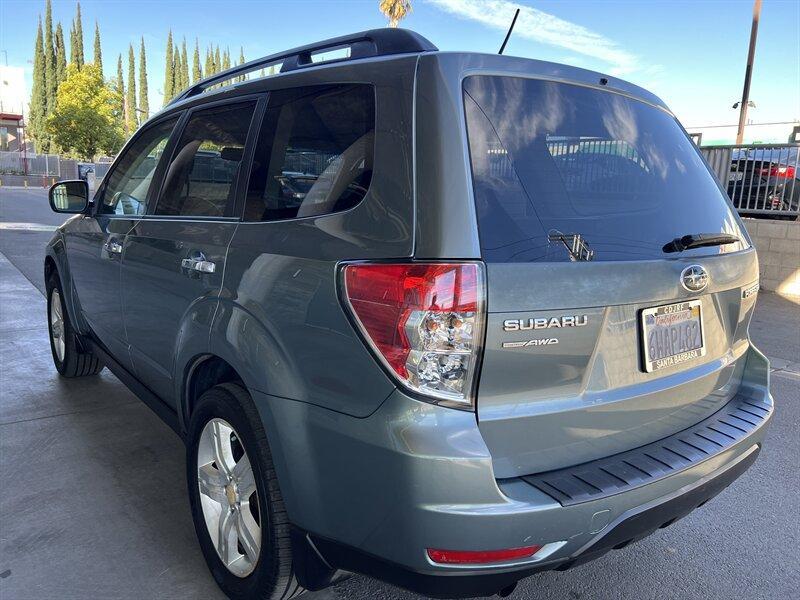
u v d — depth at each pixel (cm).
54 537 282
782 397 505
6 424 403
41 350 566
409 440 168
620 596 257
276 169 232
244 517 232
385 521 176
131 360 343
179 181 299
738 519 320
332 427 185
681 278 217
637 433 213
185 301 263
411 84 193
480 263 172
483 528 167
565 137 211
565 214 199
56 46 7675
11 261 1038
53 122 4722
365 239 186
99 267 371
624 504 186
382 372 174
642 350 209
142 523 296
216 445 244
